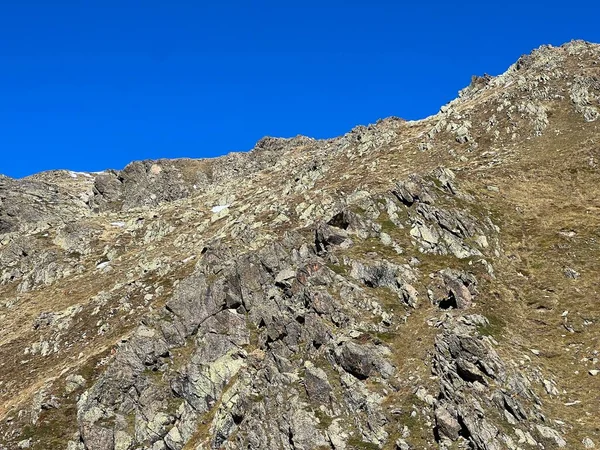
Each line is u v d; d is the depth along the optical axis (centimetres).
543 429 3186
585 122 7856
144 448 4416
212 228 8994
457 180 6256
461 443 3144
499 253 5128
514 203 6012
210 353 4644
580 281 4638
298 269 4747
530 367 3653
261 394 3850
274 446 3488
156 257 8512
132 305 6919
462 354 3638
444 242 5081
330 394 3628
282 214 7431
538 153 7331
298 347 4178
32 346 6812
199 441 4081
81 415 4781
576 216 5666
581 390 3538
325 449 3347
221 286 5134
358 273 4628
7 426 5238
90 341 6506
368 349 3812
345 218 5409
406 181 5769
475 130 8631
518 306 4416
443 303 4366
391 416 3419
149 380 4797
